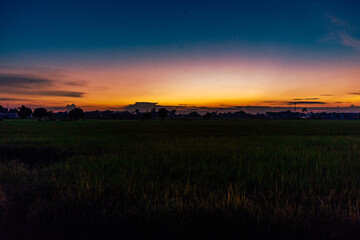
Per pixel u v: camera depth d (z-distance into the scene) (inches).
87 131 1052.5
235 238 148.7
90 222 163.8
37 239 151.4
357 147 502.0
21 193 210.2
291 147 490.0
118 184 221.3
